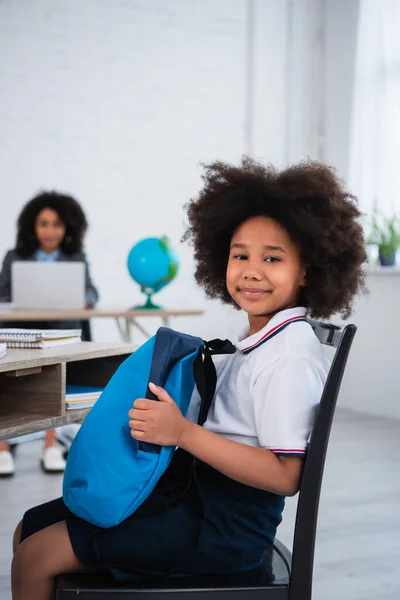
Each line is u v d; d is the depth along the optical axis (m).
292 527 2.37
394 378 4.16
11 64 4.40
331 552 2.19
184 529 1.04
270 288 1.14
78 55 4.53
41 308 3.23
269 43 4.89
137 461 1.02
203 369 1.08
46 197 3.55
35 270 3.21
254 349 1.13
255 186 1.14
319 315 1.22
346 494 2.76
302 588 1.02
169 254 3.29
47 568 1.03
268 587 1.01
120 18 4.61
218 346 1.09
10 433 1.32
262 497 1.09
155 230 4.77
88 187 4.59
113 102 4.62
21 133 4.44
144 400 1.01
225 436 1.12
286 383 1.04
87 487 1.01
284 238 1.14
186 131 4.80
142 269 3.27
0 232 4.42
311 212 1.14
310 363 1.06
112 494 1.00
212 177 1.27
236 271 1.16
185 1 4.74
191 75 4.79
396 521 2.48
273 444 1.03
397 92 4.38
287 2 4.91
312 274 1.18
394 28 4.37
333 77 4.80
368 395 4.32
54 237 3.52
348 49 4.66
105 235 4.64
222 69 4.85
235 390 1.12
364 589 1.93
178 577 1.04
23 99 4.44
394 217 4.22
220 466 1.02
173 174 4.79
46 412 1.44
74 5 4.50
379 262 4.24
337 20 4.76
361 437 3.71
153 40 4.68
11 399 1.48
